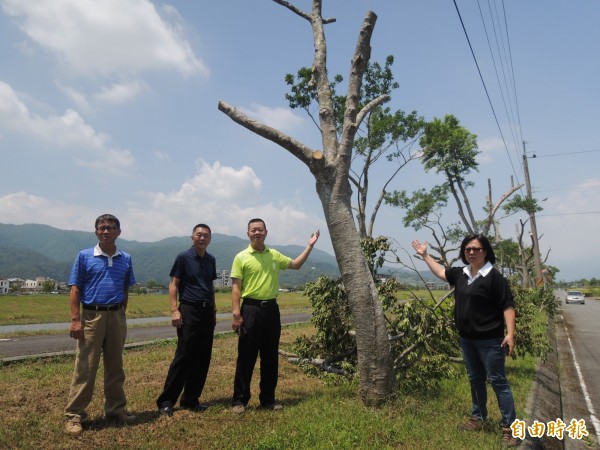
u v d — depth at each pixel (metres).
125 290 5.20
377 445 4.39
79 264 4.88
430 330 6.67
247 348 5.51
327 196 5.77
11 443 4.29
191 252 5.53
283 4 6.53
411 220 15.43
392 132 13.48
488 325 4.79
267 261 5.68
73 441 4.40
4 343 12.80
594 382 9.51
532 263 37.81
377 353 5.58
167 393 5.33
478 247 4.89
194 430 4.75
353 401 5.79
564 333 18.86
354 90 5.85
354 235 5.71
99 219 5.02
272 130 5.81
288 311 27.75
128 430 4.74
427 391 6.41
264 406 5.64
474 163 15.41
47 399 5.89
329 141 5.95
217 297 44.59
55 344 12.57
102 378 6.95
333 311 7.04
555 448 5.45
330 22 6.65
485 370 5.05
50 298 44.12
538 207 19.55
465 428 5.03
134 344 11.09
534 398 6.82
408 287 7.35
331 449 4.26
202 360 5.55
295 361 7.25
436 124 14.97
